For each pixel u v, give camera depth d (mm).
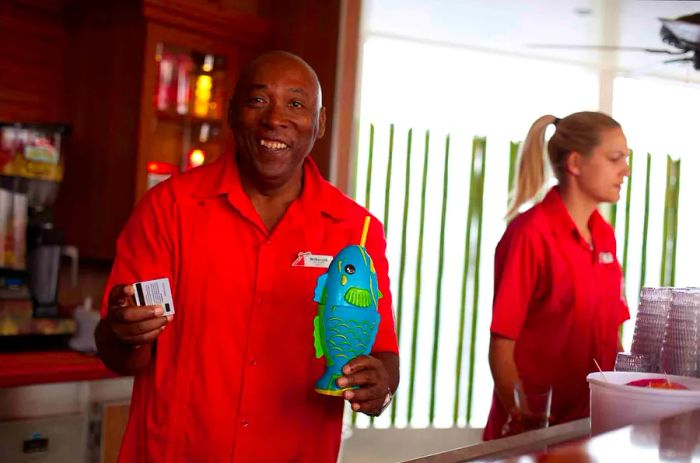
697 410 1197
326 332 1269
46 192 2998
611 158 1988
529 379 2035
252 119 1445
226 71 3336
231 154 1541
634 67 4852
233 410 1465
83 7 3281
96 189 3213
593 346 2037
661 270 5086
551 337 2023
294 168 1495
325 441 1519
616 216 4941
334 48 3369
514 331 1984
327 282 1282
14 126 2904
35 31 3285
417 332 4668
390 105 4816
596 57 4789
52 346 2879
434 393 4707
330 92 3379
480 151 4957
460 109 4961
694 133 5074
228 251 1474
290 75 1451
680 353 1512
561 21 4172
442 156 4844
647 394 1229
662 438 1000
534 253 1990
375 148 4648
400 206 4680
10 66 3219
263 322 1475
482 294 4875
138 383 1537
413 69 4871
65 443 2594
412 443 4617
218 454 1463
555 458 903
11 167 2906
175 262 1482
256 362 1470
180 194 1492
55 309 2893
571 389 2023
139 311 1315
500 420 2062
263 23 3396
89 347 2822
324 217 1528
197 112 3242
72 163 3311
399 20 4324
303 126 1457
